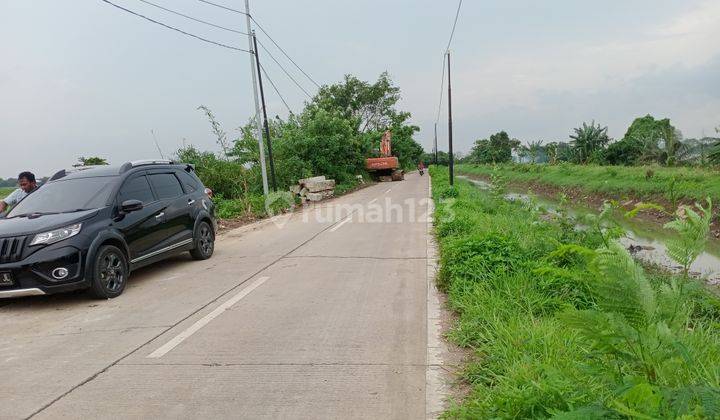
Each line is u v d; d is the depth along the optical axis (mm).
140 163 8234
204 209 9281
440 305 5676
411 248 9484
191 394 3654
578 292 5062
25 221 6461
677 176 17797
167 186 8531
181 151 21203
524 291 5145
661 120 39531
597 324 2197
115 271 6797
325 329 4965
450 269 6215
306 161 29422
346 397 3518
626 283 2113
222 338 4828
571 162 39812
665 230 13492
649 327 2156
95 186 7324
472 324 4629
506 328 4242
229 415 3334
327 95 53031
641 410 1962
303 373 3939
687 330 3834
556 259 5902
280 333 4898
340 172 32312
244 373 3986
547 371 2900
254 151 23672
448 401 3391
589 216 5719
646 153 31875
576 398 2672
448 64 23031
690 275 7949
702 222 2424
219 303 6098
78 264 6242
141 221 7445
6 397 3758
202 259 9219
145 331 5164
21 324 5707
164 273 8172
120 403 3566
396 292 6289
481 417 2961
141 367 4203
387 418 3221
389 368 3982
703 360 3324
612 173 24156
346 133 33094
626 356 2264
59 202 7098
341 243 10312
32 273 6043
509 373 3445
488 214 13891
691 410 1971
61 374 4148
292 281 7078
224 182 20922
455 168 79125
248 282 7141
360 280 6992
